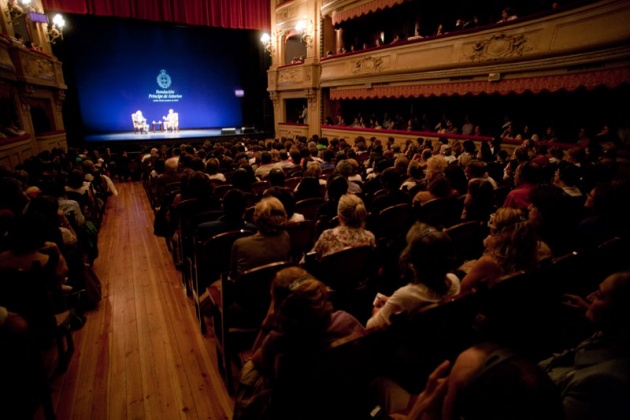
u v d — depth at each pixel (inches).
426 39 360.8
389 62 404.8
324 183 182.2
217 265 104.8
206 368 103.0
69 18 537.3
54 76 421.4
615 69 232.5
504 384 27.8
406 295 65.4
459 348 65.8
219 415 87.6
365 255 92.0
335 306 94.5
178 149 314.5
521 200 129.6
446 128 396.8
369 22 496.1
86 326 122.5
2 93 303.1
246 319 89.5
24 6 370.6
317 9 501.4
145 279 158.1
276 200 92.0
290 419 49.1
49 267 91.5
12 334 63.1
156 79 614.9
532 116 352.2
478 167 160.4
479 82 321.4
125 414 87.7
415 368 59.7
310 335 49.9
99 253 189.2
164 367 103.3
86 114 577.9
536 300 73.0
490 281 65.4
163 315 129.4
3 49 304.2
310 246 121.0
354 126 493.0
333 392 50.8
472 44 321.1
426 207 125.6
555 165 197.0
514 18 295.6
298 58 581.6
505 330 70.9
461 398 31.2
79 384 96.7
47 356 102.7
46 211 109.2
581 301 73.8
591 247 79.9
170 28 607.2
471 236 110.6
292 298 49.8
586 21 242.1
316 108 538.0
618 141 252.5
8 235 96.7
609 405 41.4
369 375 54.8
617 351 48.6
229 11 549.6
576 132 321.4
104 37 568.4
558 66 262.2
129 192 347.6
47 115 431.8
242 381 63.1
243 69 676.1
